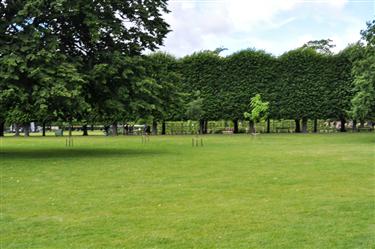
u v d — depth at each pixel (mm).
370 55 36000
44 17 21000
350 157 19766
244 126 61688
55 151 24031
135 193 10898
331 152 22641
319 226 7695
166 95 24578
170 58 53531
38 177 13648
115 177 13641
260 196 10469
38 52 19141
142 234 7266
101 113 23516
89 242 6840
